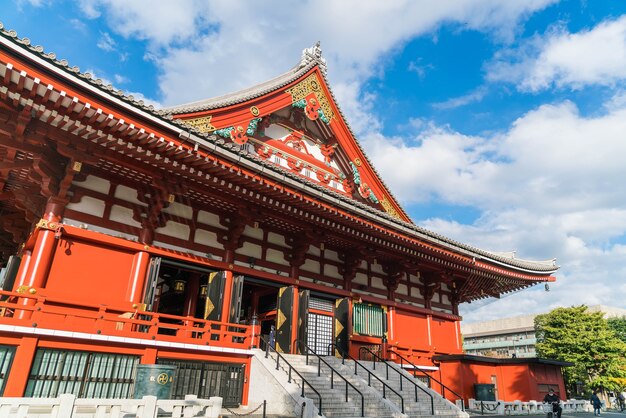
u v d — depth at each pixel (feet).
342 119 81.05
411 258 81.15
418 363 82.17
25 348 39.60
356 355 73.56
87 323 46.88
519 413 75.87
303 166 77.00
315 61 76.89
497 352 274.77
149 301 50.26
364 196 82.69
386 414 50.83
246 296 81.92
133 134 41.09
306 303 66.23
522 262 92.27
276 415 45.88
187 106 63.31
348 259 76.54
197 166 47.06
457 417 58.80
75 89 35.55
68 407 30.30
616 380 137.18
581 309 153.17
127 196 52.75
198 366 50.72
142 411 33.71
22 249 61.16
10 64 31.78
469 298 106.11
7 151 42.16
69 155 43.47
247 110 66.28
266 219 63.16
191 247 57.11
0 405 28.45
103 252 49.60
